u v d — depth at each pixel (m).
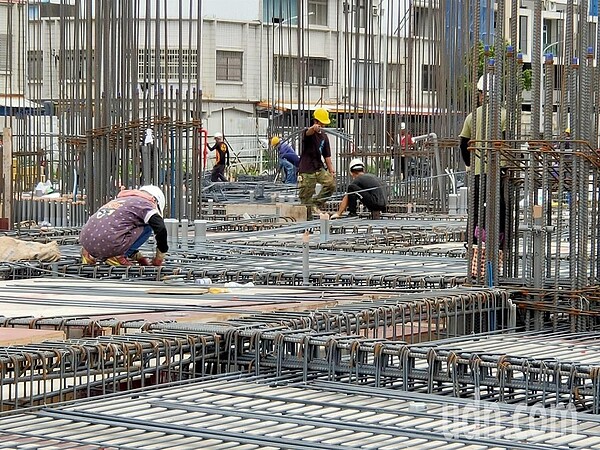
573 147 8.91
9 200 18.17
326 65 58.19
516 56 9.27
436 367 6.31
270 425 5.26
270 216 21.20
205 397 5.94
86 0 18.64
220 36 57.75
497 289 9.04
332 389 6.17
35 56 27.11
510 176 9.52
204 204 23.08
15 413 5.49
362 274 10.98
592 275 9.12
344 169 24.86
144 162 17.62
